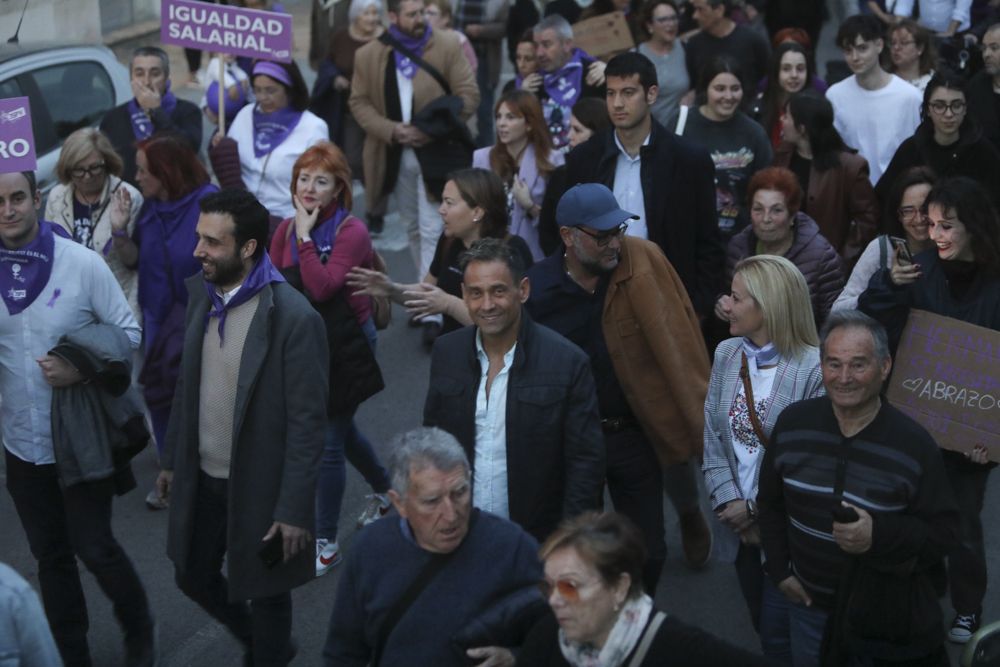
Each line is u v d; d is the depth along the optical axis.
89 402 13.69
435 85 24.95
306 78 40.31
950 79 18.56
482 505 12.42
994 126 22.23
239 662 15.00
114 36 38.34
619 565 8.48
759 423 12.73
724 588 16.16
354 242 15.81
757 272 12.61
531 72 25.28
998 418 13.55
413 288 14.34
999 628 10.56
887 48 26.25
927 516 11.12
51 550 14.21
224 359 12.80
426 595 10.09
